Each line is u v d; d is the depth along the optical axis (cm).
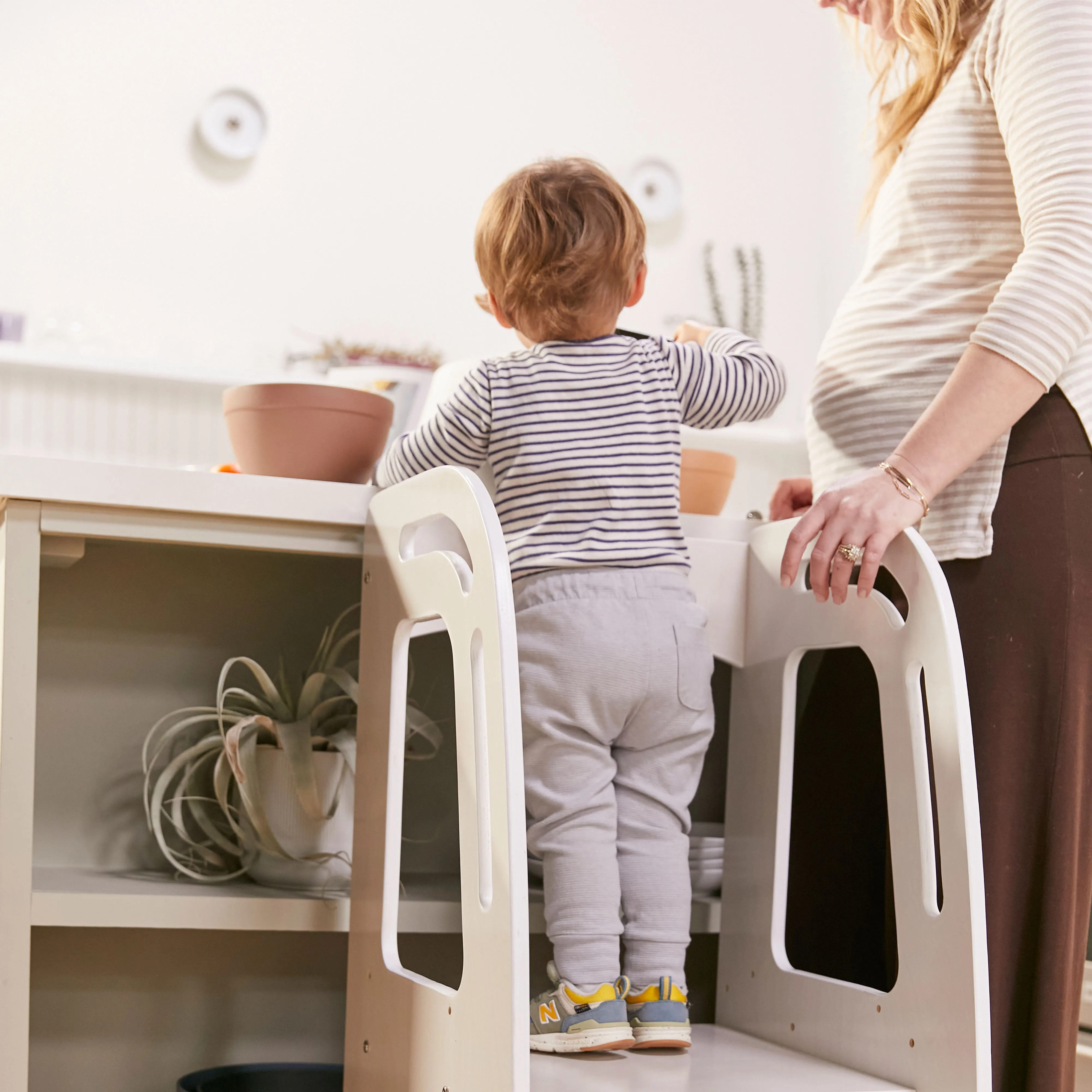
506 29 353
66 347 304
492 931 81
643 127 366
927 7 106
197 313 320
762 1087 93
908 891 97
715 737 146
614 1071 96
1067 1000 94
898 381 106
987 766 98
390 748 101
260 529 106
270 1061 129
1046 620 96
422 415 132
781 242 376
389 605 103
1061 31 95
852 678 119
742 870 119
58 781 123
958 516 100
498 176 350
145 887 108
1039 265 93
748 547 122
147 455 303
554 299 111
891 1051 96
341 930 107
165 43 320
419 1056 90
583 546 104
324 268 332
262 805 111
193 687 128
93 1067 123
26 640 97
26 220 307
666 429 110
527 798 104
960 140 105
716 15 373
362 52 338
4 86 306
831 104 380
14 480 96
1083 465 97
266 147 328
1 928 96
